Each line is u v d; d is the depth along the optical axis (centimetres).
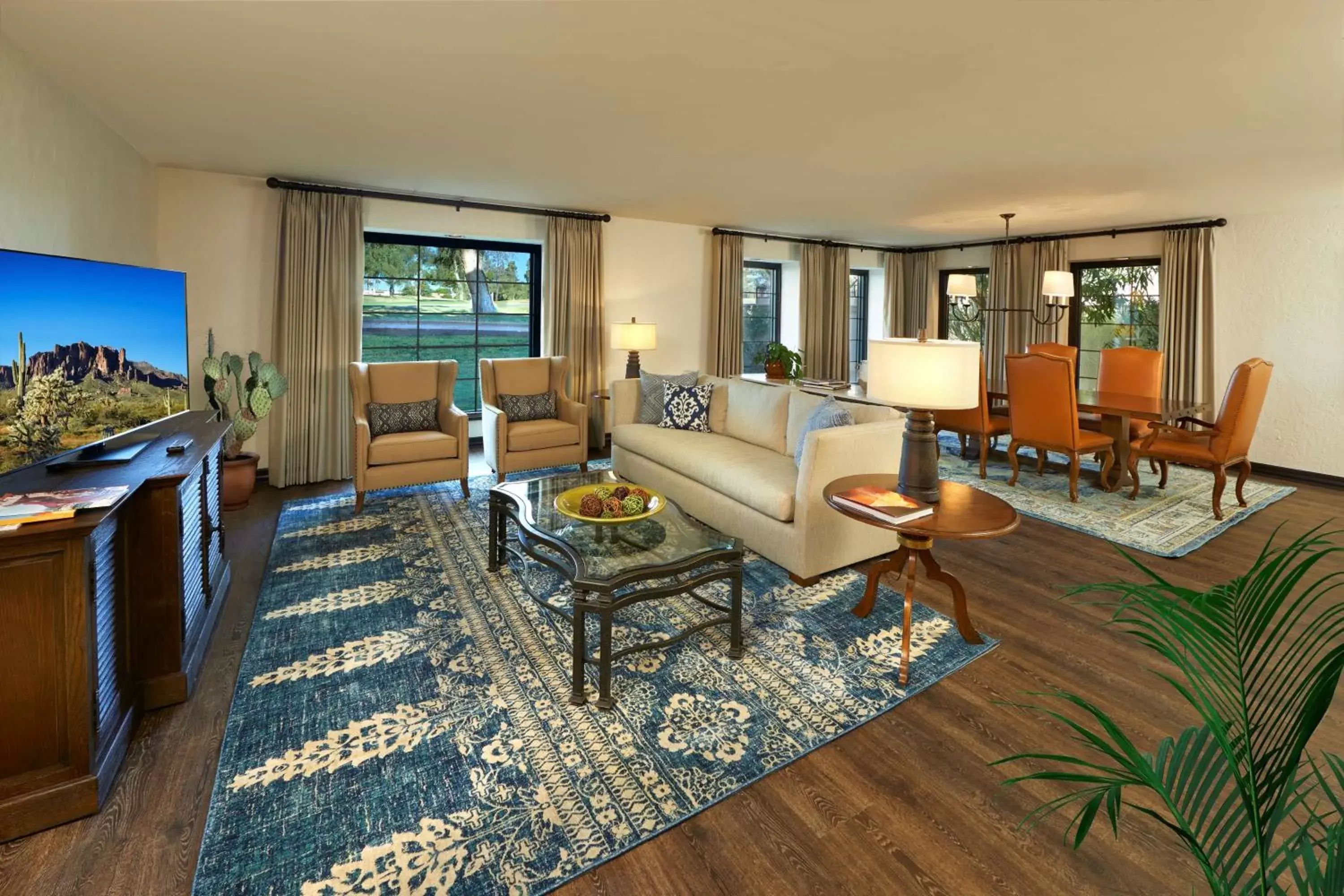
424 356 579
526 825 168
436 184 483
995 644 263
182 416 334
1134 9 210
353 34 235
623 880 152
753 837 165
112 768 178
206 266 457
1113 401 508
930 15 216
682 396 465
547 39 238
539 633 268
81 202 313
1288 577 92
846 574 332
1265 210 547
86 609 164
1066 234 691
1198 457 441
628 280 646
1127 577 332
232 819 167
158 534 208
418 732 204
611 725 210
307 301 478
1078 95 289
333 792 178
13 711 158
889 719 214
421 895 147
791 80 274
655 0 209
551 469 543
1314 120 320
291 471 483
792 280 789
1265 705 91
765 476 342
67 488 190
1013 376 494
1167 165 407
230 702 218
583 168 432
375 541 369
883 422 330
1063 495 486
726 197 525
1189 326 602
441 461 441
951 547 376
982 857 160
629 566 229
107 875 149
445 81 279
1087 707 99
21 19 227
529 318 627
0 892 144
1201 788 95
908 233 723
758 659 251
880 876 154
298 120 336
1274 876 84
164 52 254
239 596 297
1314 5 206
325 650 252
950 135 350
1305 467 553
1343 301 528
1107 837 166
